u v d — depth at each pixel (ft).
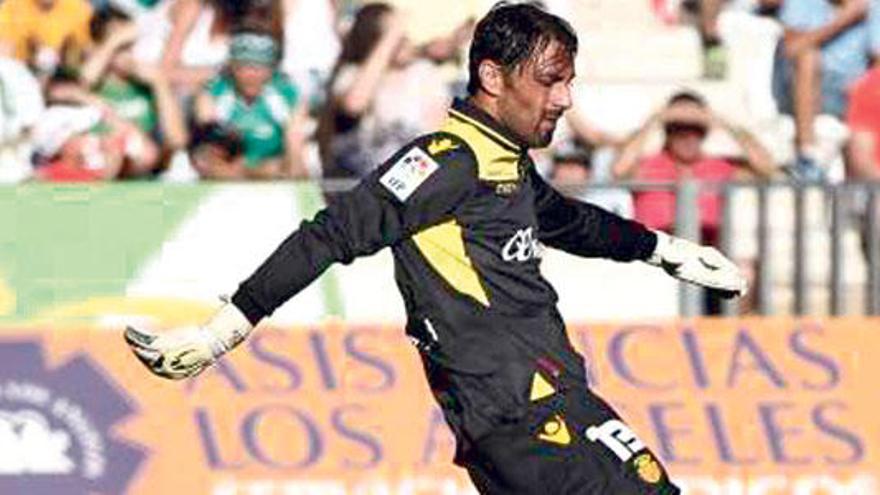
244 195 101.76
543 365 62.80
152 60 127.13
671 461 99.81
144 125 125.90
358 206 60.54
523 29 61.67
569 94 62.39
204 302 101.50
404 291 62.75
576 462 62.28
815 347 102.22
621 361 100.89
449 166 61.05
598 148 129.90
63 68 126.21
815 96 133.59
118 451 97.09
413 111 127.44
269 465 97.45
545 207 66.85
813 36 133.90
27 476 96.63
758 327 102.12
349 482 97.55
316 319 101.45
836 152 132.87
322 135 126.31
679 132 124.77
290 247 60.29
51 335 98.02
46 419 97.09
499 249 62.28
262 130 125.18
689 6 136.46
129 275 100.94
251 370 98.48
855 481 100.73
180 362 59.98
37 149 124.88
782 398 101.35
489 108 62.13
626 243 68.80
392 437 98.27
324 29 127.44
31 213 100.37
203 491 96.94
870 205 105.60
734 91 134.00
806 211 105.40
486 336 62.34
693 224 104.32
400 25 128.06
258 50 124.47
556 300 64.34
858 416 101.55
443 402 63.72
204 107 125.08
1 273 100.01
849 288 105.70
